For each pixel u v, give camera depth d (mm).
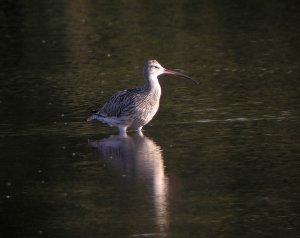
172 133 18719
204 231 13602
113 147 17875
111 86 22734
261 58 25141
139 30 29156
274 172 16062
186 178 15953
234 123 19203
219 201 14812
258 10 31344
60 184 15930
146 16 31109
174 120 19656
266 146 17547
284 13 30734
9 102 21469
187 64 24844
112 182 15898
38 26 30078
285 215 14109
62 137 18656
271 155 16984
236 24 29469
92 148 17859
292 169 16188
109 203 14906
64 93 22156
